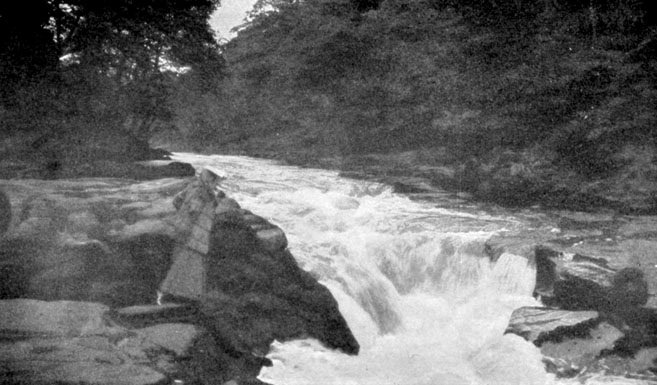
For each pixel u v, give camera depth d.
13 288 8.02
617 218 16.91
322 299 10.02
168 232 9.03
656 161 19.64
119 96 19.58
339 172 24.34
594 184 19.20
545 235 14.27
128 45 19.23
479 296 12.73
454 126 24.95
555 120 23.20
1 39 16.30
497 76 26.16
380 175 23.39
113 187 10.74
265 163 27.94
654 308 10.03
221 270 9.59
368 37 32.19
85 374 5.68
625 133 20.89
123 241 8.82
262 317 9.49
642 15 24.80
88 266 8.47
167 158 19.67
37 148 14.62
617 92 22.44
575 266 11.66
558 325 9.88
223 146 37.62
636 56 23.50
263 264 9.97
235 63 38.75
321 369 8.86
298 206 15.66
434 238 13.64
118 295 8.54
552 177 20.16
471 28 29.16
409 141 28.84
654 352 9.53
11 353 5.93
